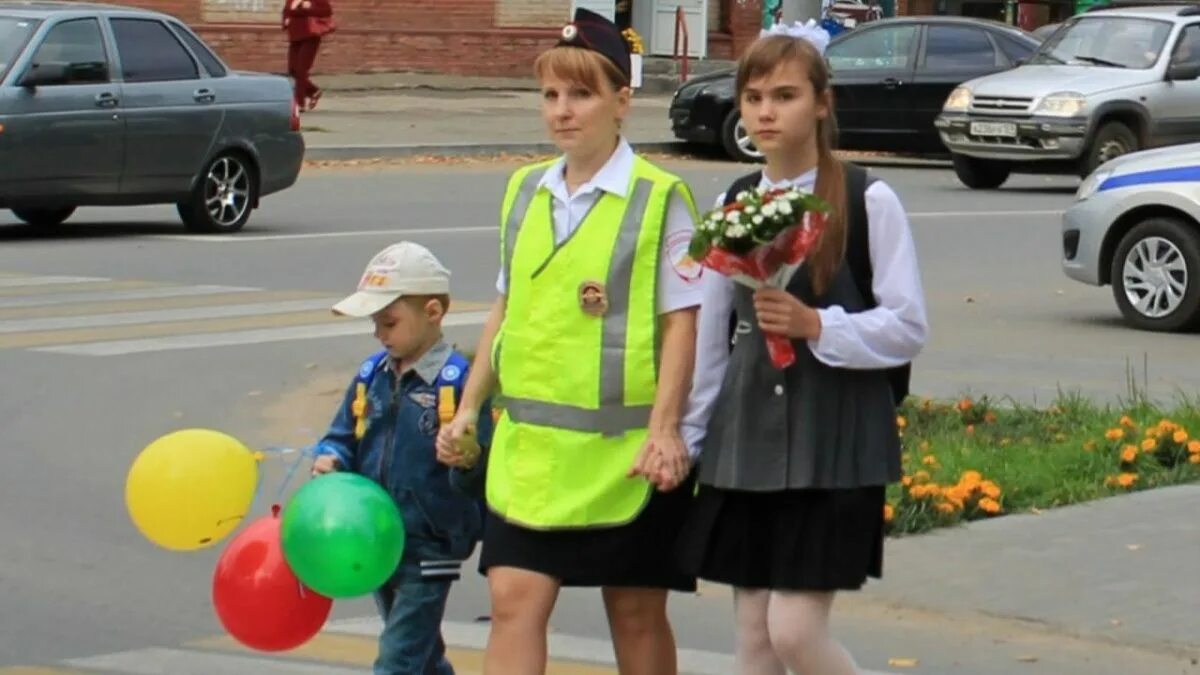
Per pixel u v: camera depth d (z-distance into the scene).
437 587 12.76
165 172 40.00
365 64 75.19
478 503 12.76
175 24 40.75
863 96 58.38
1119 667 15.46
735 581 11.41
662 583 11.70
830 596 11.37
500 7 77.31
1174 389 26.39
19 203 38.25
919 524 19.31
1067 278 37.88
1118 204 32.22
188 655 15.73
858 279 11.30
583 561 11.56
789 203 10.76
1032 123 51.53
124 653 15.75
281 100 42.22
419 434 12.57
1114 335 31.58
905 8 86.75
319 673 15.27
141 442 23.08
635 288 11.43
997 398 25.77
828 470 11.16
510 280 11.70
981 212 47.81
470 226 42.25
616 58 11.49
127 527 19.61
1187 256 31.62
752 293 11.29
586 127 11.42
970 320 32.88
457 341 28.53
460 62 76.88
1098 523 19.50
